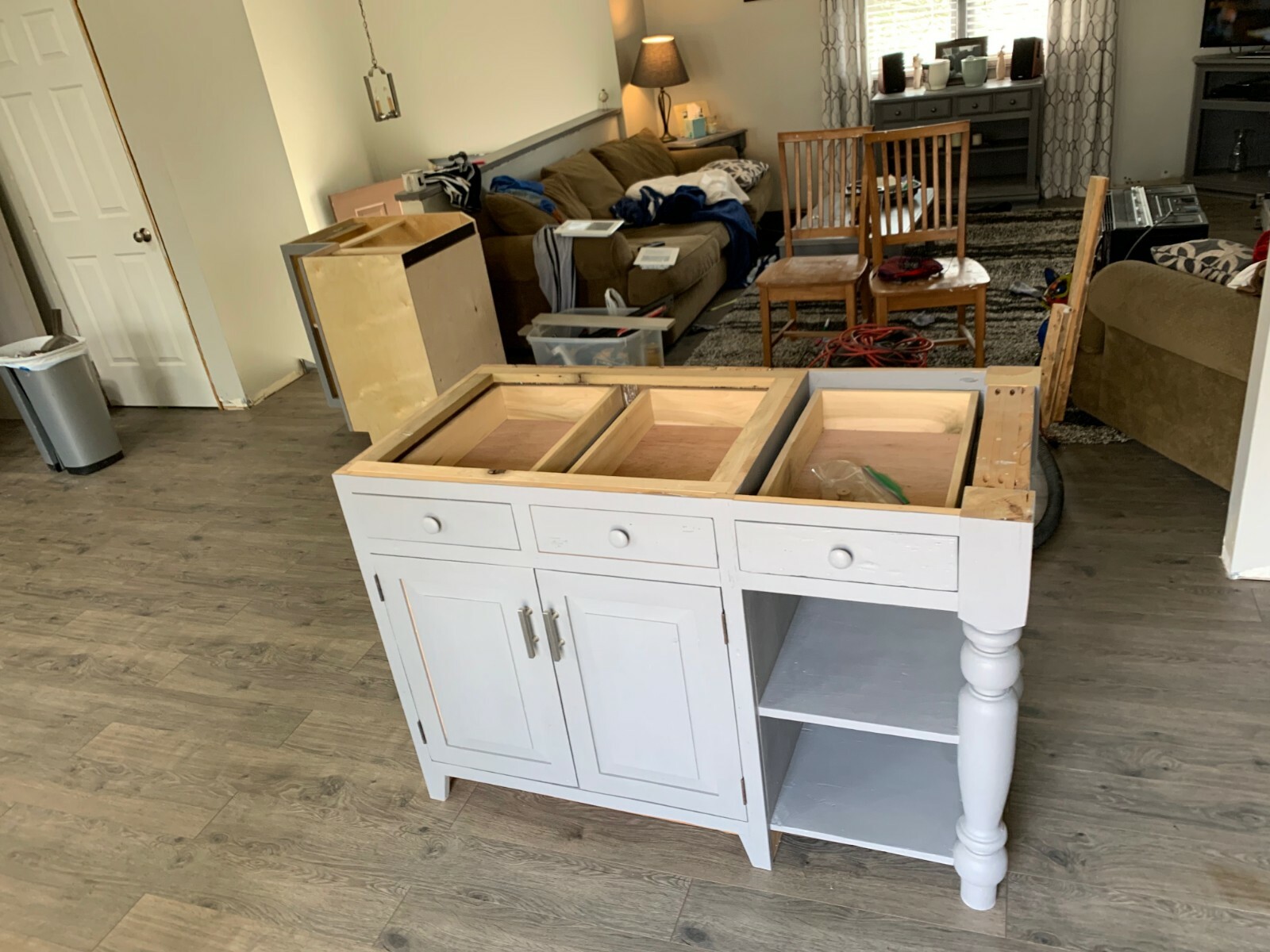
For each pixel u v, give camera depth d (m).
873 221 3.90
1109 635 2.28
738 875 1.83
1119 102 6.08
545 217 4.62
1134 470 2.95
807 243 4.66
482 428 2.04
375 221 4.24
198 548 3.36
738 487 1.50
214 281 4.41
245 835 2.09
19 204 4.44
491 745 1.96
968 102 6.01
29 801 2.28
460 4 6.07
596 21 6.17
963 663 1.46
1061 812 1.84
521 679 1.83
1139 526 2.67
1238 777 1.86
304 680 2.59
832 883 1.78
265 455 4.07
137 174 4.15
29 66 4.05
